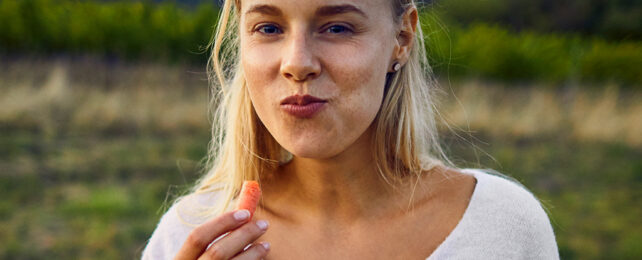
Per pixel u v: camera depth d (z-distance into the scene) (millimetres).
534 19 28734
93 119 10117
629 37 27359
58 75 10516
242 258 1145
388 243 1250
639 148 11391
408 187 1306
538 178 8539
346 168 1264
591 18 28547
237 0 1361
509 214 1275
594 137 12023
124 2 12109
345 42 1109
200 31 11445
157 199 6297
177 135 10117
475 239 1240
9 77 10445
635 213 6668
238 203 1188
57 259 4613
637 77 13219
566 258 4984
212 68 1622
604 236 5703
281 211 1326
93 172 7367
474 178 1337
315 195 1293
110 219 5578
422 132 1381
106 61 10969
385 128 1308
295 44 1091
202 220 1395
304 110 1108
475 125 12039
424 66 1474
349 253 1246
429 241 1250
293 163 1331
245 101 1398
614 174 8977
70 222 5465
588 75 13195
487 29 14305
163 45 11266
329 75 1105
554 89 13203
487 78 13094
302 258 1256
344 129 1130
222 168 1479
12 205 5887
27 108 9930
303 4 1078
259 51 1142
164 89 11039
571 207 6910
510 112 12758
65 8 11367
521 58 13016
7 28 10539
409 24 1256
